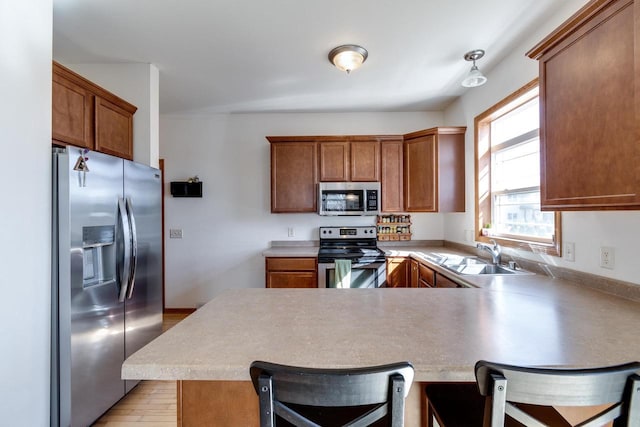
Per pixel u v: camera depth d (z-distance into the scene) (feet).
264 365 2.29
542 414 3.08
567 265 5.94
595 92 3.88
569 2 5.66
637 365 2.28
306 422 2.27
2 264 4.37
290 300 4.75
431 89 9.81
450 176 10.19
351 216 12.19
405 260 10.34
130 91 7.96
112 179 6.10
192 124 12.17
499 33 6.72
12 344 4.49
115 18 6.07
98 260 6.01
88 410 5.56
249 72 8.50
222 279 12.19
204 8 5.80
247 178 12.17
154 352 2.95
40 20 4.94
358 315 4.04
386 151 11.07
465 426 2.94
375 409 2.27
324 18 6.15
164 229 12.18
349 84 9.37
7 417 4.42
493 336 3.34
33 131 4.81
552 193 4.68
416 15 6.07
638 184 3.37
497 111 8.19
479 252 9.23
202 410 3.46
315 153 11.09
